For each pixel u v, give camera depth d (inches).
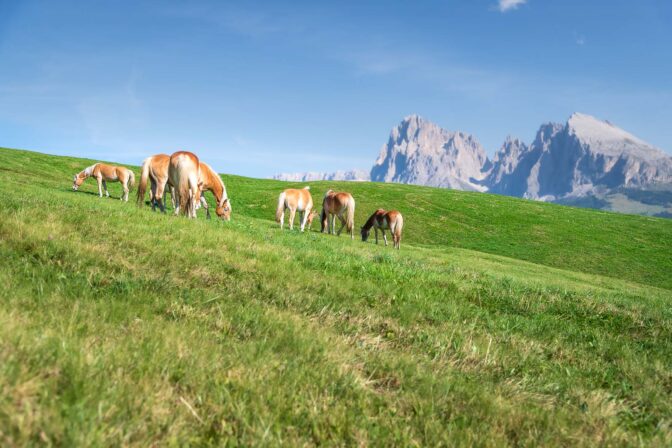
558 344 240.7
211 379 126.8
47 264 219.1
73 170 1796.3
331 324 211.6
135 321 165.6
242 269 277.4
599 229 1791.3
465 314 271.4
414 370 164.2
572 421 141.3
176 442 96.5
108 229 315.9
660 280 1278.3
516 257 1400.1
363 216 1776.6
